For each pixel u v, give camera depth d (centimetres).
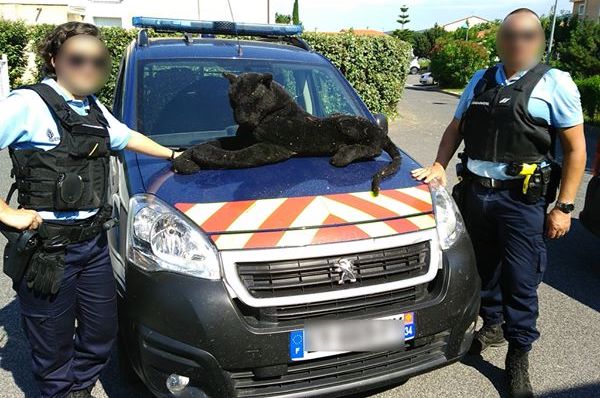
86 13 2020
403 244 257
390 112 1457
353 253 247
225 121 346
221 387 235
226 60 388
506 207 300
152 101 352
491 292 343
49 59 240
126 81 367
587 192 475
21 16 1822
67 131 237
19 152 233
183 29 429
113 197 300
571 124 280
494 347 361
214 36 501
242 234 241
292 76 391
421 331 258
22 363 341
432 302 261
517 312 306
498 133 294
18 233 233
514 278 303
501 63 307
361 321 245
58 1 1870
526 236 298
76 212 246
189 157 283
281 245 239
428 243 267
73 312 265
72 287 259
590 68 2075
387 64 1355
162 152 287
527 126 287
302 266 240
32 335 259
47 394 272
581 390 316
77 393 281
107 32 1241
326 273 243
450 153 345
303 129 296
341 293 242
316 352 239
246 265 237
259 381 240
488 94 300
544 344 367
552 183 297
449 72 2986
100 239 261
